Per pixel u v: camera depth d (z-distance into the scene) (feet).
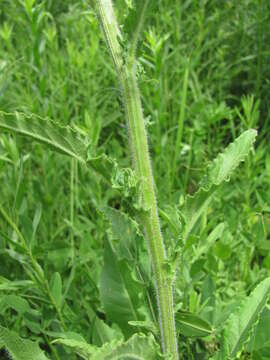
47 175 1.72
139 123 0.80
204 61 2.53
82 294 1.36
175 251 0.83
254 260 1.67
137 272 1.08
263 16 2.35
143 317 1.10
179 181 1.77
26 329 1.30
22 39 2.43
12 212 1.13
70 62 2.18
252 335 1.06
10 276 1.34
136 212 0.81
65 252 1.31
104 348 0.72
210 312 1.18
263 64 2.39
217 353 0.92
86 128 1.65
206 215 1.50
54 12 2.90
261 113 2.24
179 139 1.75
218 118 1.87
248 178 1.60
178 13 2.28
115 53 0.79
